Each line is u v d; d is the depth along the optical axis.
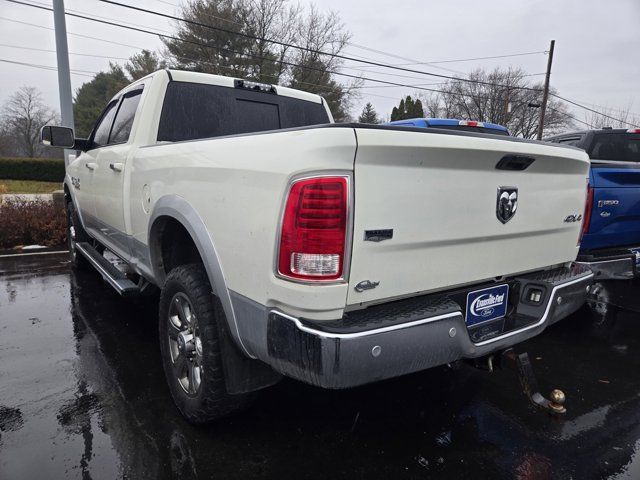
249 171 1.84
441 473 2.16
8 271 5.97
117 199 3.37
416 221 1.85
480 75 42.25
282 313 1.72
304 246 1.63
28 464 2.16
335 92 35.22
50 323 4.02
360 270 1.71
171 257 2.83
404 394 2.91
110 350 3.46
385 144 1.66
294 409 2.68
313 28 33.56
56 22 9.93
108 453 2.24
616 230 3.96
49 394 2.80
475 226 2.10
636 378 3.21
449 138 1.86
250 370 2.17
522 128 42.97
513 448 2.37
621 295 5.24
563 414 2.66
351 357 1.61
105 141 4.08
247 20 32.00
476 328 2.28
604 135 5.46
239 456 2.24
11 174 28.22
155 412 2.61
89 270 5.99
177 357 2.55
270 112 3.84
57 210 8.12
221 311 2.08
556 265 2.75
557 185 2.53
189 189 2.28
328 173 1.61
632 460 2.28
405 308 1.86
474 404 2.80
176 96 3.28
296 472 2.14
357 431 2.48
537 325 2.34
